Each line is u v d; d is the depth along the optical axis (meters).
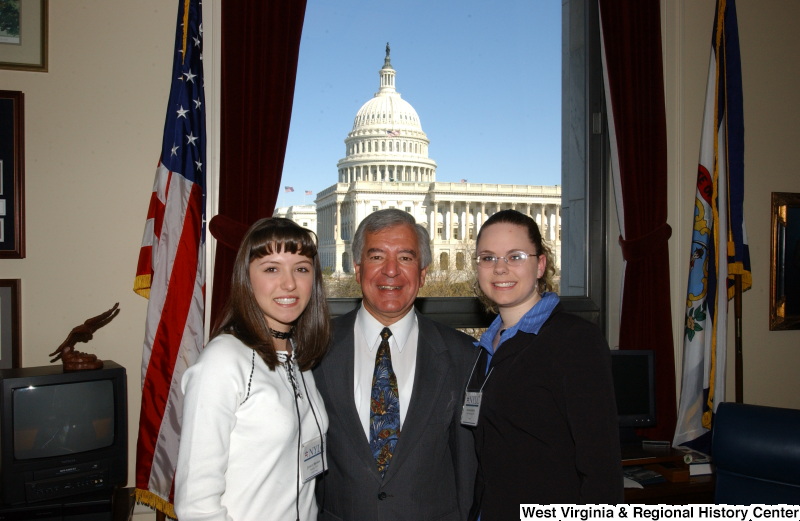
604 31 3.09
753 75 3.39
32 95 2.46
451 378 1.54
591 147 3.37
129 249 2.55
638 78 3.09
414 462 1.45
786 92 3.45
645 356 2.79
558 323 1.37
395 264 1.51
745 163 3.37
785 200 3.40
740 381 2.99
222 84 2.55
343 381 1.51
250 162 2.56
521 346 1.38
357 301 3.01
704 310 3.00
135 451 2.55
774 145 3.42
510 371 1.37
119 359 2.54
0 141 2.40
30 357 2.44
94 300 2.52
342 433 1.48
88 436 2.08
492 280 1.44
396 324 1.58
